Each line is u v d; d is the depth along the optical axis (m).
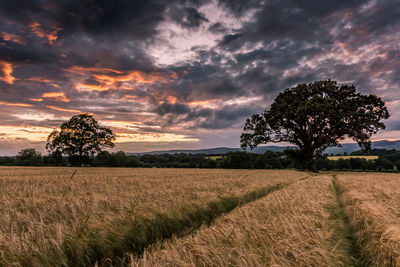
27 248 3.96
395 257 3.69
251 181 18.34
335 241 5.06
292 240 4.29
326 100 42.75
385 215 5.87
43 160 91.19
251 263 3.36
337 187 17.95
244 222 5.71
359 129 42.88
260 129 51.88
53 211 6.41
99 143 61.81
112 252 4.92
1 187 12.56
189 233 6.40
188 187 13.40
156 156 123.56
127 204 7.62
